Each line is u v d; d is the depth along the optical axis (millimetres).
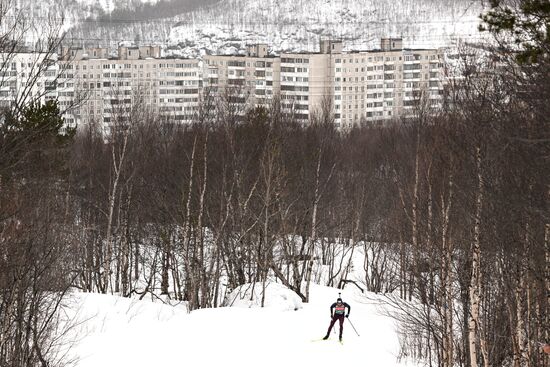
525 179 31844
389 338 53469
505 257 35750
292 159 71812
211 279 70188
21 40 35750
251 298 63125
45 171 39781
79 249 64562
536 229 33250
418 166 57406
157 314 56844
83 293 59031
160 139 77938
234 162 64438
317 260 82625
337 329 55031
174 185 69000
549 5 26000
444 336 42250
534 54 27156
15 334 37000
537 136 29516
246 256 70438
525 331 34938
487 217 35938
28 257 36219
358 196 83938
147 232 74625
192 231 70688
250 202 68562
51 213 39906
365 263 83875
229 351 47625
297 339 51469
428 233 45594
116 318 53844
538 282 36000
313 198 69125
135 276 77750
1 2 33031
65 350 45312
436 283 53031
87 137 78625
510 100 33000
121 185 71625
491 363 41750
